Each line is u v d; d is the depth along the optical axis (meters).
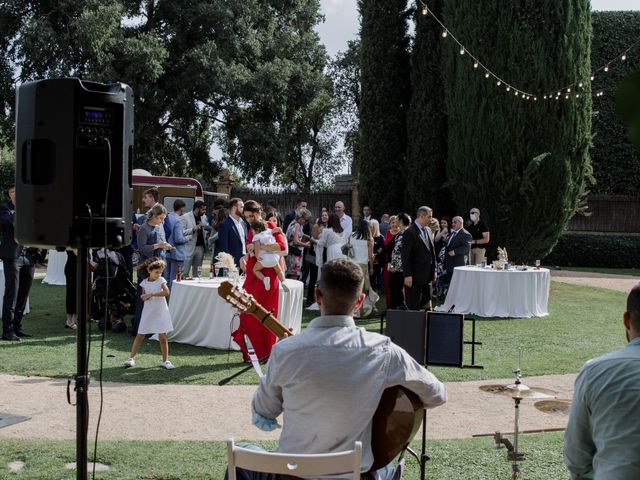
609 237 26.20
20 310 9.83
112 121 3.70
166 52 28.16
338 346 2.72
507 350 9.73
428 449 5.18
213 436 5.68
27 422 5.91
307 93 33.41
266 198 29.66
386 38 22.09
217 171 36.12
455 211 20.89
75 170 3.57
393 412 2.80
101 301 10.27
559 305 14.91
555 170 17.38
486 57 17.55
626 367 2.27
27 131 3.59
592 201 27.61
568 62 17.22
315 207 29.56
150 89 28.75
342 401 2.67
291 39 32.72
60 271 15.77
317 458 2.48
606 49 26.88
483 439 5.53
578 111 17.44
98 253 10.22
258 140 31.48
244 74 29.91
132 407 6.50
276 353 2.78
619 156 27.62
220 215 12.69
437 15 20.70
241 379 7.72
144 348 9.33
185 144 35.44
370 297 12.55
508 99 17.36
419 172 21.03
